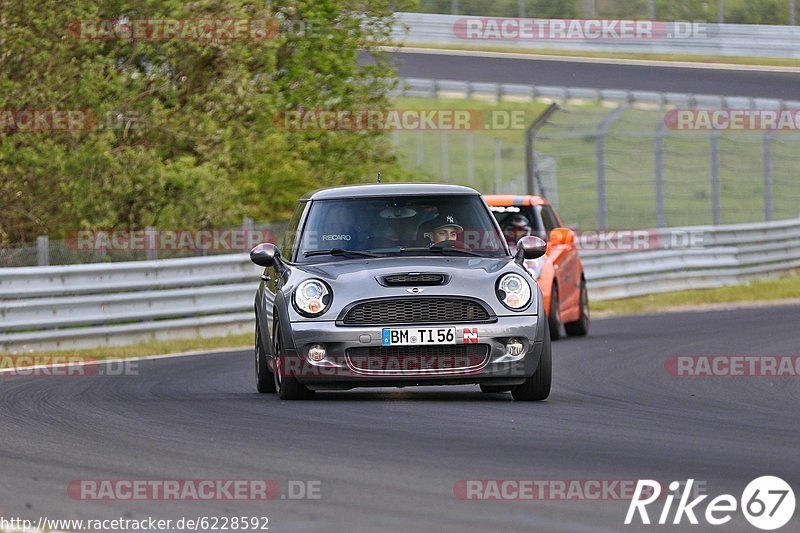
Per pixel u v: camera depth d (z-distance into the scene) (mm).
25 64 70688
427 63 156375
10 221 72125
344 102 88500
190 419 29078
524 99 139375
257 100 78562
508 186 130125
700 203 120125
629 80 142625
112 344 57000
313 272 31844
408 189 34781
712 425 28062
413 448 24266
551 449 24188
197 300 60875
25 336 53938
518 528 17484
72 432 27516
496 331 30547
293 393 32406
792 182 121250
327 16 88812
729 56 156125
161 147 77188
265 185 82000
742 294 79812
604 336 55969
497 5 171625
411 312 30578
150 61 77312
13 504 19859
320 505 19188
